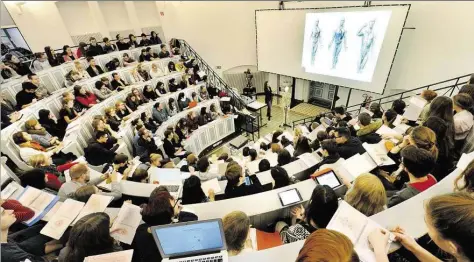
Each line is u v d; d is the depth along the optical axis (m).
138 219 2.13
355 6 7.29
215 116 8.31
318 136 4.34
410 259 1.44
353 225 1.41
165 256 1.58
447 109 2.80
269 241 2.04
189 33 11.14
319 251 0.95
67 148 4.66
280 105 11.88
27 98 5.34
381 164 2.68
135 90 7.18
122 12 10.30
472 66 6.32
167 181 3.30
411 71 7.43
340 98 10.09
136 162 4.39
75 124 5.30
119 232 2.04
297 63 9.45
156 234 1.49
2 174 3.10
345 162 2.72
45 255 2.07
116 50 8.80
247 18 10.64
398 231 1.35
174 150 6.50
